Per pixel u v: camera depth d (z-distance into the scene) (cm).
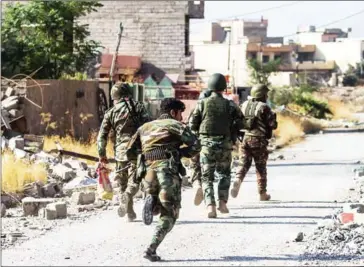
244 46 16525
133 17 7925
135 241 1762
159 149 1573
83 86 4153
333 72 16525
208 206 2089
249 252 1639
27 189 2439
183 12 7894
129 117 1991
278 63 13050
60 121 4056
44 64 5262
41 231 1900
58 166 2817
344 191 2708
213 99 2061
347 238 1766
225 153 2072
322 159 4225
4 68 5172
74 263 1519
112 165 3130
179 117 1642
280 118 6762
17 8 5309
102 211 2228
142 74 7862
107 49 7850
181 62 7919
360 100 8531
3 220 2055
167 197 1551
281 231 1895
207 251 1652
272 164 3941
